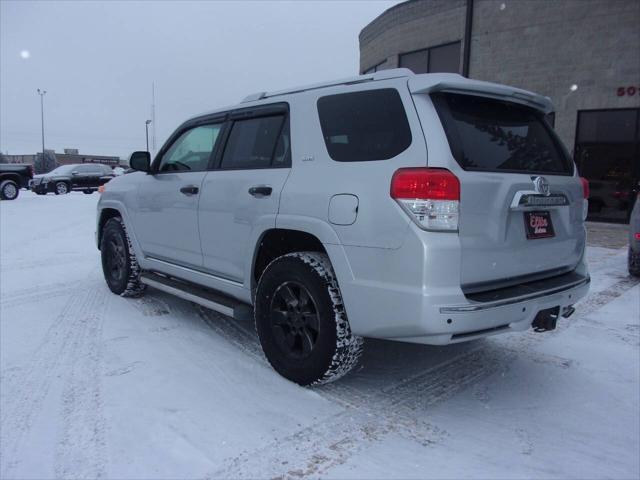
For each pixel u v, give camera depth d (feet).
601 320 15.40
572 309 10.81
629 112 39.29
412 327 8.40
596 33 39.55
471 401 10.23
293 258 10.28
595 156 41.14
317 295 9.82
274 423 9.20
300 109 10.89
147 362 11.89
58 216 46.11
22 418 9.39
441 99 9.09
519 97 10.19
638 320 15.38
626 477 7.80
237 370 11.46
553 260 10.48
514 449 8.53
